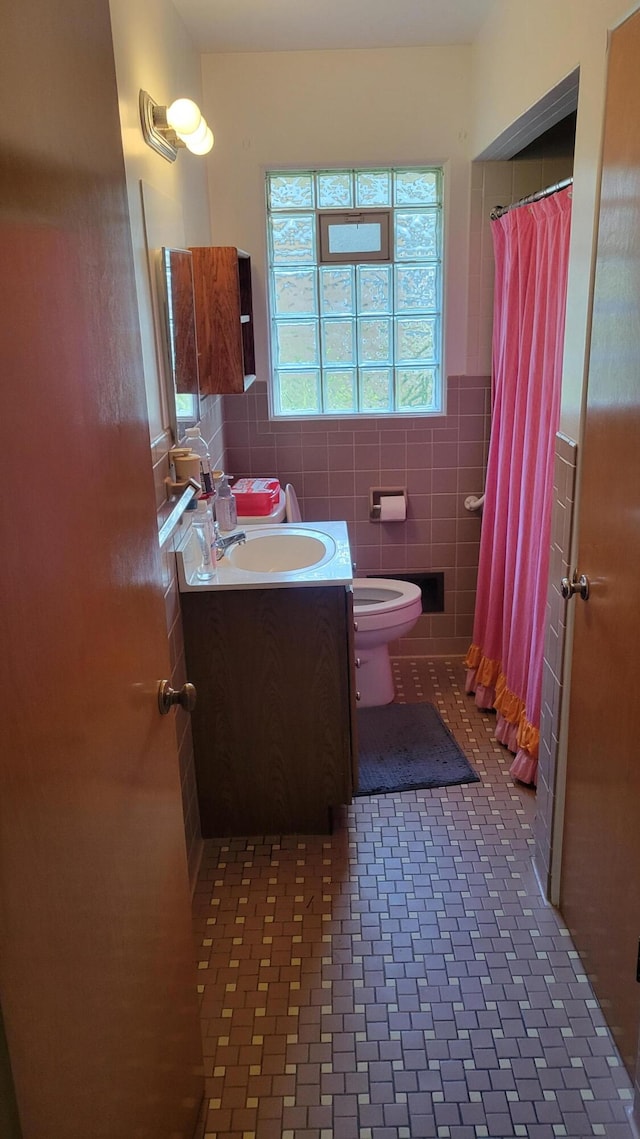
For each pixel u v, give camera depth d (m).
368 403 3.46
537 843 2.25
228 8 2.53
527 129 2.49
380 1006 1.82
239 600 2.23
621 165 1.47
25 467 0.79
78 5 0.99
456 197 3.16
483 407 3.39
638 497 1.44
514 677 2.79
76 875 0.92
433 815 2.51
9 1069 0.72
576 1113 1.57
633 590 1.48
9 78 0.76
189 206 2.68
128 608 1.17
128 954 1.13
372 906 2.14
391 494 3.49
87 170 1.01
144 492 1.29
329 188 3.21
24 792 0.77
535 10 2.11
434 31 2.84
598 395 1.65
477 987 1.86
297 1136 1.54
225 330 2.66
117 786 1.10
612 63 1.51
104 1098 1.00
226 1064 1.69
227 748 2.36
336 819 2.51
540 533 2.45
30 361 0.81
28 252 0.81
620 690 1.57
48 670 0.84
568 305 1.88
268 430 3.42
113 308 1.12
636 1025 1.56
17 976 0.74
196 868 2.29
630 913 1.57
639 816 1.50
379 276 3.30
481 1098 1.60
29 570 0.79
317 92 3.04
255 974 1.92
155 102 2.13
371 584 3.24
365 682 3.18
